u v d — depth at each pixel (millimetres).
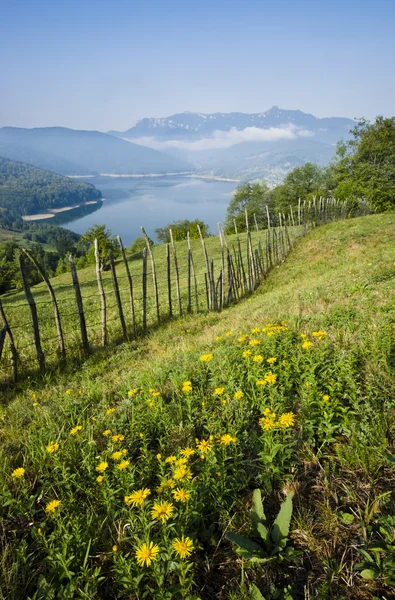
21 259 8328
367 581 2117
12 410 5930
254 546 2340
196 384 5145
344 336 5562
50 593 2303
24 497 3162
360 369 4414
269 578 2205
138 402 4852
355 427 3316
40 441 3924
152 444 3941
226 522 2629
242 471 3027
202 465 3021
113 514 2807
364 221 27172
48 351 10250
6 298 36531
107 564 2545
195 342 8430
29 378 8031
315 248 22719
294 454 3207
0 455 3832
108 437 4074
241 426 3682
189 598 1999
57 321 9344
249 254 17938
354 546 2324
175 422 4129
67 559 2395
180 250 46406
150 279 30016
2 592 2338
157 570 2131
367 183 53500
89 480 3330
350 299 7879
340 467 3053
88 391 5977
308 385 3830
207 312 13742
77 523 2637
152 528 2727
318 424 3486
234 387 4453
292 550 2301
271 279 18766
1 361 8867
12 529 2945
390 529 2289
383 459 2936
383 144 55219
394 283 8398
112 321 14016
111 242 49000
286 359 4934
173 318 13086
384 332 5070
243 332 7648
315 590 2123
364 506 2633
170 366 6199
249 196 88250
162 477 2791
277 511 2744
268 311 9484
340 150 62219
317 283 11969
